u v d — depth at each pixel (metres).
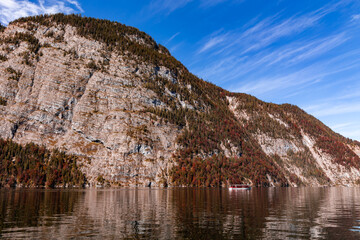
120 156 197.75
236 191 139.50
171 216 46.81
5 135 191.12
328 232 34.25
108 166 190.62
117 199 80.19
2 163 166.75
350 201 82.38
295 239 30.45
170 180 197.00
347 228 36.91
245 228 36.34
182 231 34.12
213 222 40.84
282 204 70.06
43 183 167.88
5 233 32.16
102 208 57.41
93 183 177.00
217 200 79.75
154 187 184.25
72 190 130.25
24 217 43.88
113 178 183.50
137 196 93.75
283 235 32.38
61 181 170.75
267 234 32.81
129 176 189.50
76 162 188.88
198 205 65.19
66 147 198.62
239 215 48.66
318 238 31.09
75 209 55.09
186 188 172.88
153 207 60.34
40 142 198.38
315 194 122.50
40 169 172.50
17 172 166.25
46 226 36.59
